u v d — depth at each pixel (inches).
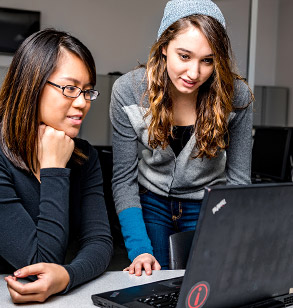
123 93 68.6
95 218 55.6
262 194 35.1
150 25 202.1
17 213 47.6
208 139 65.4
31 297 40.3
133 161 70.6
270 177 145.3
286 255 39.4
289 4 229.8
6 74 50.7
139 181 74.2
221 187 32.6
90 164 57.9
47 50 48.6
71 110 49.8
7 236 46.7
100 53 197.5
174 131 67.8
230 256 35.2
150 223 72.8
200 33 55.5
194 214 72.7
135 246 63.5
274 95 232.1
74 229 56.1
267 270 38.5
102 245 53.1
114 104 70.2
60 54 48.7
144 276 50.0
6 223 47.1
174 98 66.1
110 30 197.9
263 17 226.7
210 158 68.2
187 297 34.0
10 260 46.8
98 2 195.5
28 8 188.1
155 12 202.1
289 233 38.5
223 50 57.5
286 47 230.8
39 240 47.0
